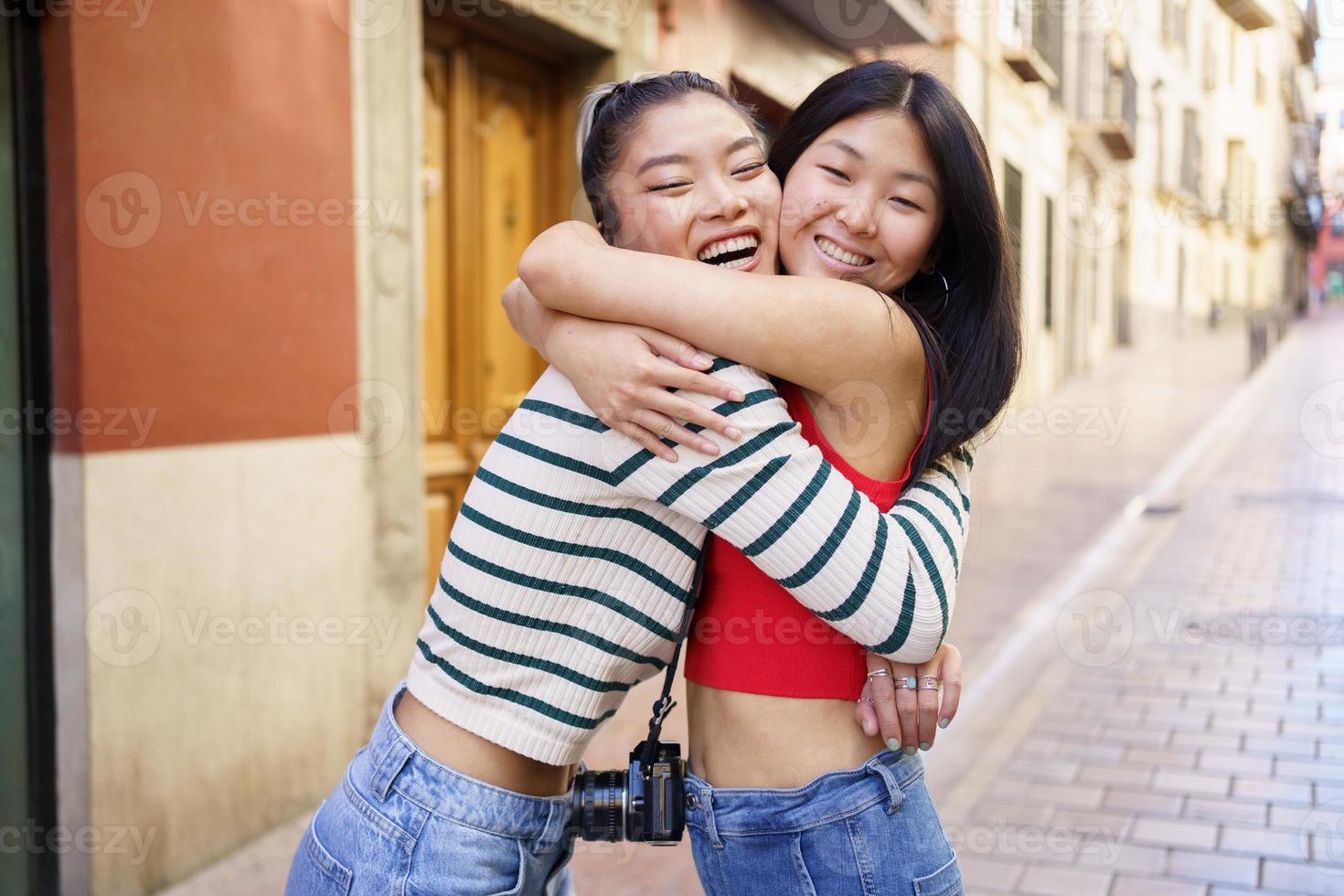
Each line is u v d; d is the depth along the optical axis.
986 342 1.35
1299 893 2.85
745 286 1.17
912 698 1.25
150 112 2.85
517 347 4.71
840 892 1.24
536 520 1.21
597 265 1.20
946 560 1.22
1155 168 17.95
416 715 1.29
